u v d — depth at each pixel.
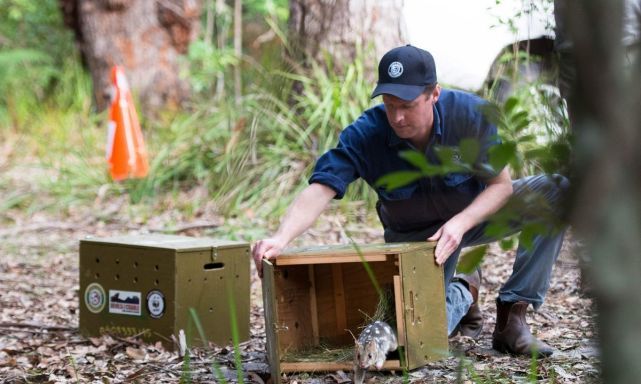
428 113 4.68
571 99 1.50
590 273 1.49
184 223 10.26
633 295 1.44
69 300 7.48
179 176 11.70
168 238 5.99
